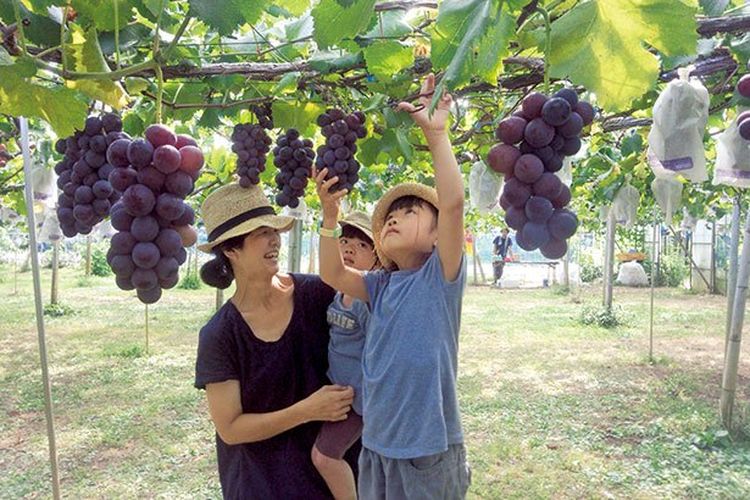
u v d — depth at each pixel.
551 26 1.55
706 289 16.98
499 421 5.66
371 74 2.38
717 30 1.74
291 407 2.09
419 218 2.04
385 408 1.84
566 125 1.33
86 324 11.20
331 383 2.25
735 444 5.05
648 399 6.29
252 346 2.16
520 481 4.43
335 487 2.21
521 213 1.36
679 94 2.12
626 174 5.22
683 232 17.41
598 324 10.98
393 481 1.84
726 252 17.27
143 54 2.37
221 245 2.16
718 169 2.36
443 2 1.41
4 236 23.61
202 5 1.57
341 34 1.47
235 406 2.14
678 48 1.49
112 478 4.47
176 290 17.75
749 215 5.28
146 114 2.91
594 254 23.19
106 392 6.59
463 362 8.05
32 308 13.26
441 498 1.82
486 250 32.06
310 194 6.54
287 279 2.35
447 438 1.83
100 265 22.75
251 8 1.59
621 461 4.75
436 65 1.51
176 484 4.39
